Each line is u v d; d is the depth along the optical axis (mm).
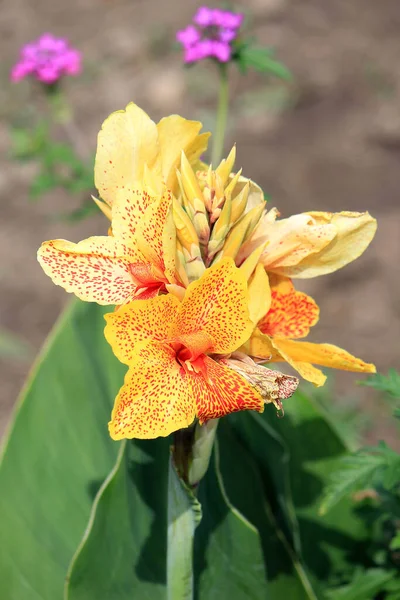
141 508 673
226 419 696
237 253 573
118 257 564
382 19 2391
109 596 679
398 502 720
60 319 748
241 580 671
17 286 1537
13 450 736
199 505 594
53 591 737
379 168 1790
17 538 733
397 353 1363
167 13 2438
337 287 1486
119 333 539
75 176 1047
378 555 749
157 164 571
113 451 745
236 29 884
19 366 1384
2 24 2445
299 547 732
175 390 540
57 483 744
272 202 1693
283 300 594
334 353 572
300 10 2434
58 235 1633
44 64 1093
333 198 1704
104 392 742
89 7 2518
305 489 766
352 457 660
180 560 608
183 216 548
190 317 545
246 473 705
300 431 757
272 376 546
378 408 1278
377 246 1554
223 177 559
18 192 1762
